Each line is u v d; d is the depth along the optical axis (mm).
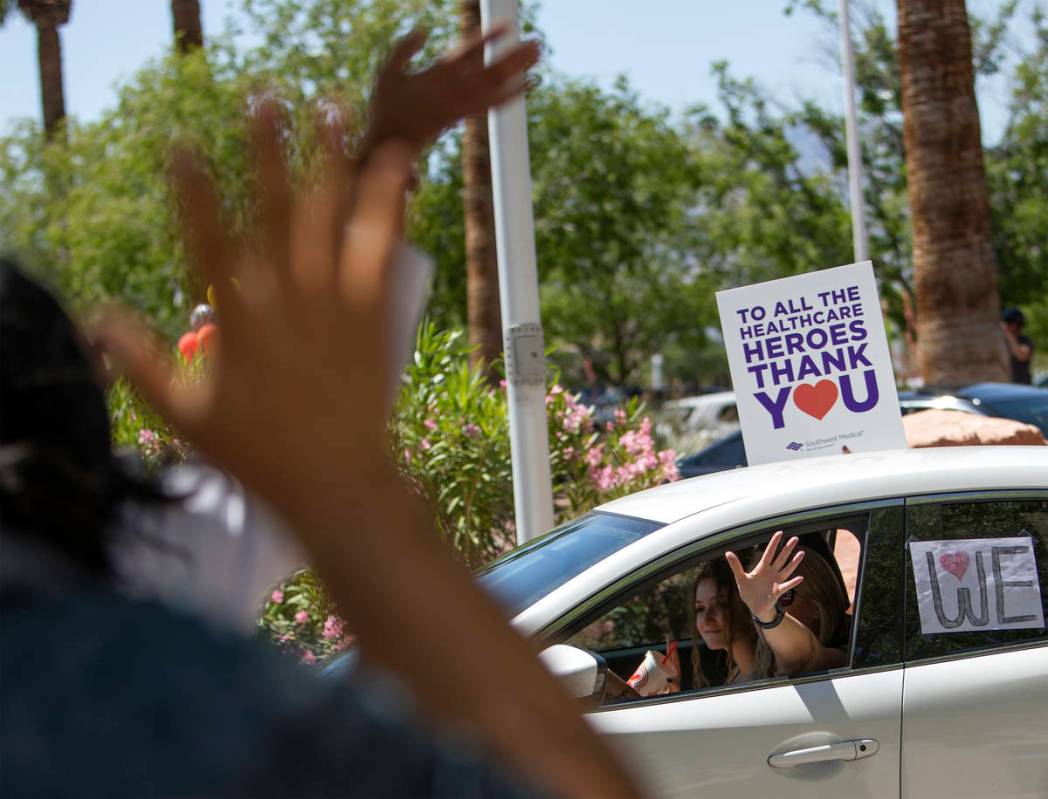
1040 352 44875
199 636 609
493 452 6918
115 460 747
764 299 5727
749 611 3836
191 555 828
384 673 596
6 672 580
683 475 9945
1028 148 27109
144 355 632
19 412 688
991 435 7645
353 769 583
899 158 27656
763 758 3281
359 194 628
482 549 6918
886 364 5539
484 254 15547
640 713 3334
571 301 39719
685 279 39719
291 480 588
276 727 581
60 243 23906
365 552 589
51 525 675
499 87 743
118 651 590
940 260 11578
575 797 587
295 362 590
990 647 3453
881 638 3445
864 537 3549
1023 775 3305
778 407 5723
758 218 29266
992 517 3582
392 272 615
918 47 11586
